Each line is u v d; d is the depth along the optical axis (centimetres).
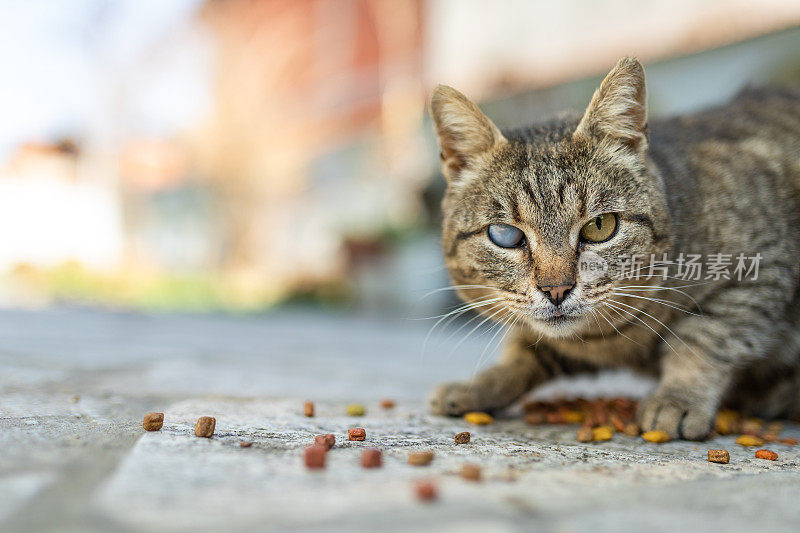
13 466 15
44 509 13
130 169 196
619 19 84
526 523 13
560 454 21
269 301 126
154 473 15
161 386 31
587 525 13
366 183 133
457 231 31
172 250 192
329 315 111
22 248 191
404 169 111
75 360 40
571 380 34
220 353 50
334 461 18
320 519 13
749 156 32
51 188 196
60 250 193
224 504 13
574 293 27
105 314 94
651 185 28
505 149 30
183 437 19
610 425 27
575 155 28
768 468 20
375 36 131
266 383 35
